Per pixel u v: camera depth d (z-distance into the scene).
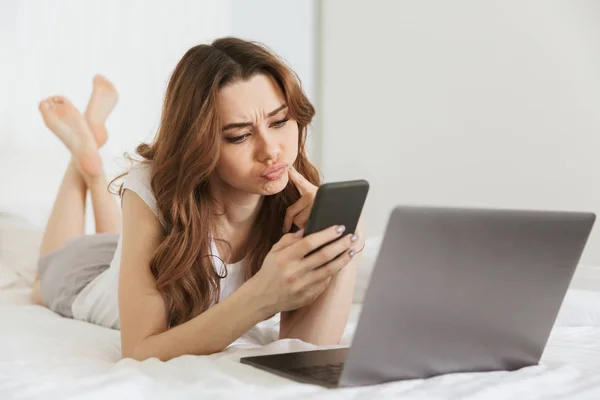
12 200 2.88
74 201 2.51
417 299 0.94
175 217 1.32
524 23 2.96
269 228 1.48
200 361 1.12
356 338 0.93
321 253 1.12
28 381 1.04
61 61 3.05
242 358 1.12
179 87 1.30
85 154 2.49
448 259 0.94
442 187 3.30
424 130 3.38
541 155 2.89
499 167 3.06
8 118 2.92
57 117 2.49
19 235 2.58
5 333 1.54
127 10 3.21
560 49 2.82
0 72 2.91
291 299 1.16
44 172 2.95
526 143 2.95
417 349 0.99
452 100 3.25
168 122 1.33
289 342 1.29
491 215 0.96
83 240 2.14
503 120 3.04
